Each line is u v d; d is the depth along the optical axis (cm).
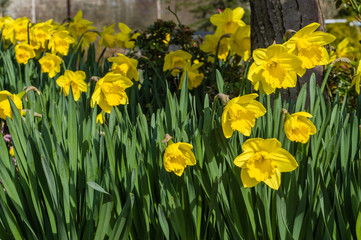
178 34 255
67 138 155
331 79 211
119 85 160
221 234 144
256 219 145
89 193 146
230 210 147
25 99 186
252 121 139
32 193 147
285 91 189
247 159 137
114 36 269
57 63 211
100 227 142
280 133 146
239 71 242
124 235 143
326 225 141
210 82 229
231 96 214
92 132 159
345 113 167
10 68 216
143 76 235
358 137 153
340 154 149
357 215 143
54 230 147
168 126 160
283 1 195
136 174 147
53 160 150
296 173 144
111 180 144
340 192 147
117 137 153
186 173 144
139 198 147
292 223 143
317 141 149
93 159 148
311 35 147
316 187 145
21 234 149
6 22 244
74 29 269
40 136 150
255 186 145
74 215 147
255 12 201
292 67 144
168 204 146
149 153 150
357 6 212
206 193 145
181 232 145
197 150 148
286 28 195
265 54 143
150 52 246
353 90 205
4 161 150
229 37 228
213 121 152
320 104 166
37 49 253
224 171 145
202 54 245
